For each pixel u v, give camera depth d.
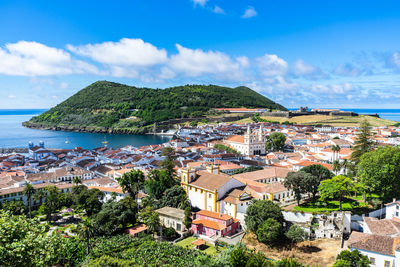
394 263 67.69
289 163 183.00
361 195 116.19
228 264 73.81
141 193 143.12
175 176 147.00
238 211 107.19
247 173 143.88
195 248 91.50
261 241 92.00
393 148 106.62
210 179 121.94
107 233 106.56
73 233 108.88
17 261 40.91
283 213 101.06
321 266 76.06
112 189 148.88
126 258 85.44
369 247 71.69
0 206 136.62
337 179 102.06
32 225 48.31
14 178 166.12
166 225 112.75
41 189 139.25
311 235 92.69
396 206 92.00
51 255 46.31
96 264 78.06
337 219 93.81
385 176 99.12
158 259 83.75
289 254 83.12
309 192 116.44
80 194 127.00
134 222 117.81
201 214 107.62
